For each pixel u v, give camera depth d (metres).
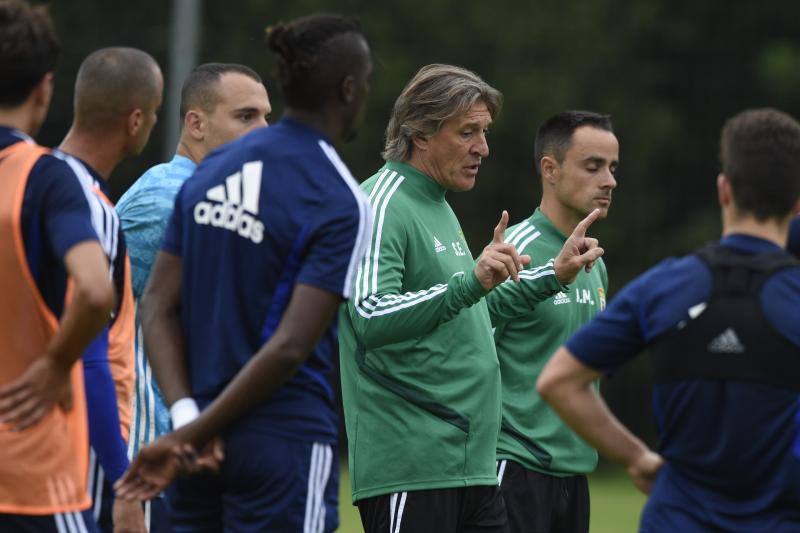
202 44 89.12
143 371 21.02
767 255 14.16
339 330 20.75
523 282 20.72
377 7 90.31
